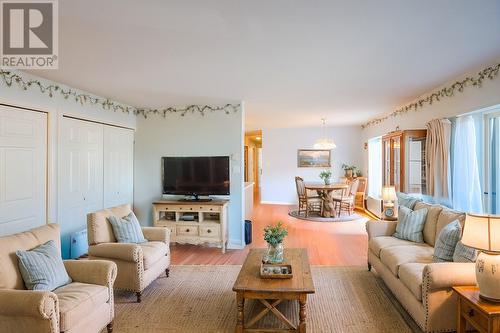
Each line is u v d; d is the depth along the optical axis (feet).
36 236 8.09
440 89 13.39
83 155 14.11
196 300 10.03
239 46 8.63
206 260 14.15
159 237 11.87
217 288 10.98
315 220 22.36
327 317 8.89
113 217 11.20
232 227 16.56
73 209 13.52
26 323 6.27
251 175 43.19
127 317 8.96
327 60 9.84
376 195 24.30
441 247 9.05
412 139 15.02
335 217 23.29
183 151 17.24
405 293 8.75
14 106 10.85
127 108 17.06
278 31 7.65
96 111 14.76
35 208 11.69
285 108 18.61
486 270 6.61
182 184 16.74
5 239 7.38
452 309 7.50
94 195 14.80
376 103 17.07
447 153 12.75
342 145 28.81
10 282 6.97
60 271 7.74
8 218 10.67
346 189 23.93
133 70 10.81
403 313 9.11
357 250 15.37
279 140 30.30
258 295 7.73
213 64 10.19
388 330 8.23
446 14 6.81
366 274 12.20
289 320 8.70
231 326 8.49
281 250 9.53
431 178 13.60
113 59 9.64
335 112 20.21
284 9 6.53
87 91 13.96
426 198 14.23
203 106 16.99
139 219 17.69
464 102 11.72
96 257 10.14
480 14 6.80
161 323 8.64
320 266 13.12
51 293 6.35
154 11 6.59
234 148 16.58
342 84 12.89
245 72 11.10
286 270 8.67
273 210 26.61
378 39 8.18
